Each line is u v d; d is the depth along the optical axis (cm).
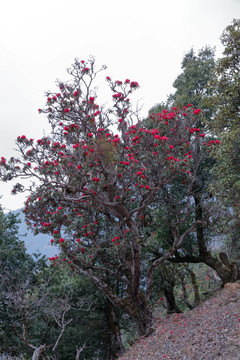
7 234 1859
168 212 1630
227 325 885
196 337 920
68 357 2062
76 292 2009
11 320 1675
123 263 1392
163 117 1261
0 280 1644
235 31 1263
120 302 1403
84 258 1329
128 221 1309
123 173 1184
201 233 1708
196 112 1324
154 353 1002
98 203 1286
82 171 1151
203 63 1853
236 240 2003
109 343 1984
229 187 1323
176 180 1652
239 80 1241
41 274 1912
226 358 686
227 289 1442
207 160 1677
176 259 1759
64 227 1386
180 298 2542
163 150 1209
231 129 1298
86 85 1249
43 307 1659
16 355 1842
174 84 1961
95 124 1291
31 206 1345
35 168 1184
